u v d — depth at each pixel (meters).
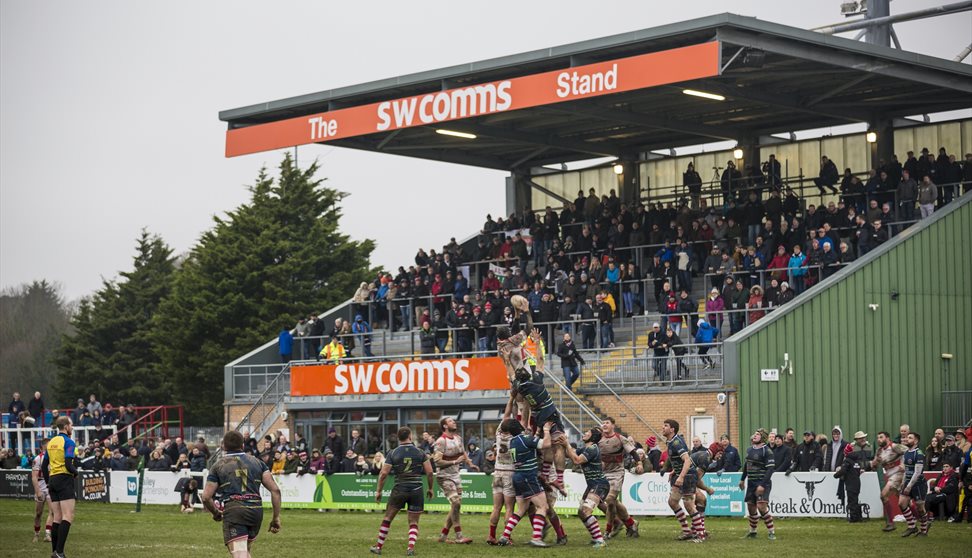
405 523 29.66
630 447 30.34
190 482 35.06
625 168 51.19
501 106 38.34
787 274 39.12
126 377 83.12
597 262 42.97
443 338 43.91
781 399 35.81
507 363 22.36
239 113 44.47
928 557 20.33
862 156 46.38
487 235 49.94
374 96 42.28
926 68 38.00
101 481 35.22
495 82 38.47
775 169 44.66
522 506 22.20
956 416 38.69
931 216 39.28
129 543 24.23
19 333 106.94
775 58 36.00
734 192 45.31
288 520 30.94
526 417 23.11
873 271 37.78
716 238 42.31
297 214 77.44
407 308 47.62
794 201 42.09
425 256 48.56
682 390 36.50
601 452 24.16
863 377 37.38
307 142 42.72
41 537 25.75
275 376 47.34
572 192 53.22
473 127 45.28
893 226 40.94
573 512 31.14
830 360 36.78
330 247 77.88
